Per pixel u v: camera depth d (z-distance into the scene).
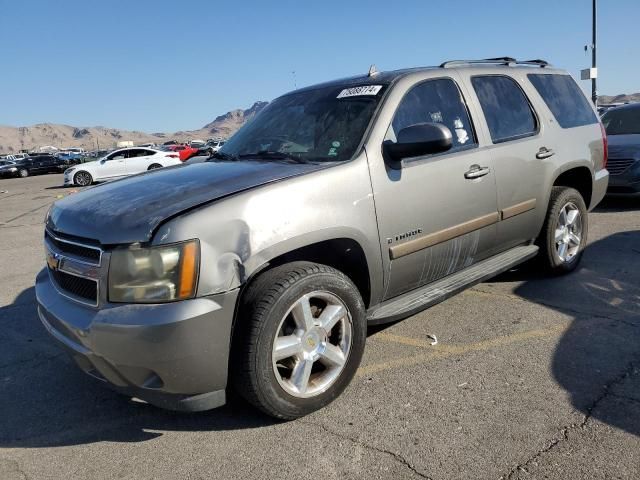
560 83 5.34
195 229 2.69
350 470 2.64
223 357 2.77
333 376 3.19
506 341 3.95
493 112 4.38
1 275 6.80
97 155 57.81
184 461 2.81
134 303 2.67
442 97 4.03
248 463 2.76
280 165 3.39
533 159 4.56
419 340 4.06
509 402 3.14
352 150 3.43
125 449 2.95
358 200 3.27
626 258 5.81
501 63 4.88
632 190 8.29
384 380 3.49
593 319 4.25
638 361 3.55
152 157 25.42
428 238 3.68
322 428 3.01
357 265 3.42
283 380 3.00
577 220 5.29
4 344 4.48
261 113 4.45
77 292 2.94
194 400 2.80
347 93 3.91
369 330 4.30
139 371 2.69
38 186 25.97
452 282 4.02
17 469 2.82
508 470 2.56
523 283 5.15
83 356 2.84
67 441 3.05
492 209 4.17
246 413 3.22
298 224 2.98
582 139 5.24
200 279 2.67
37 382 3.79
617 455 2.62
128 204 2.95
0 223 11.88
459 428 2.92
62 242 3.03
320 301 3.16
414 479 2.55
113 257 2.71
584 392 3.21
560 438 2.78
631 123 9.23
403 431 2.93
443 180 3.74
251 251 2.81
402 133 3.40
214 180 3.15
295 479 2.61
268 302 2.84
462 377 3.47
